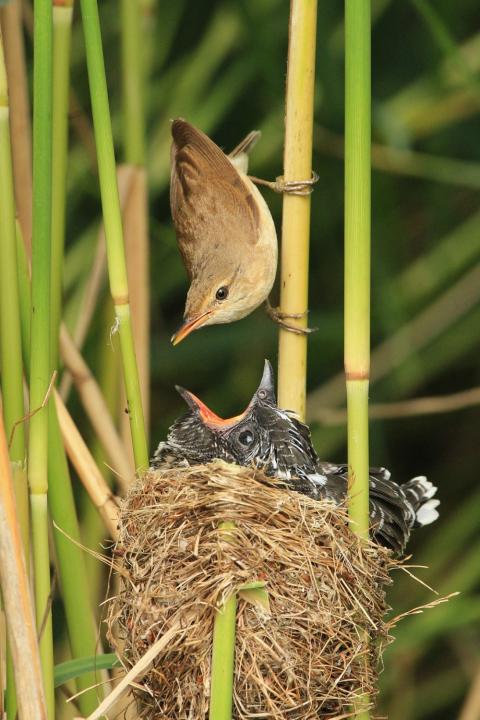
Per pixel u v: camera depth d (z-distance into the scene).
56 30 7.26
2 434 6.00
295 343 7.79
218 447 8.22
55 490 7.13
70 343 8.55
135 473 7.25
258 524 6.83
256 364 14.03
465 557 13.78
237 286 10.43
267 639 6.71
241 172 10.70
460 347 13.73
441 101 12.71
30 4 10.97
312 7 7.30
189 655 6.66
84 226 13.69
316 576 6.81
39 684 6.05
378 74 13.02
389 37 13.00
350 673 6.85
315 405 13.12
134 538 7.09
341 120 11.79
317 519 6.93
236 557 6.64
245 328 13.20
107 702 6.22
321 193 13.52
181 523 6.91
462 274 13.93
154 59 13.44
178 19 13.62
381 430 13.53
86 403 8.55
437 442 14.69
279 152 13.56
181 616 6.67
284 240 7.68
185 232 10.66
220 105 13.31
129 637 7.00
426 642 13.01
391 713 13.02
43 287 6.32
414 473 14.68
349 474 6.72
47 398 6.41
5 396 6.66
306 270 7.72
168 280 13.94
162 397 14.45
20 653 6.02
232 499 6.82
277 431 7.90
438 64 12.70
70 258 12.78
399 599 13.54
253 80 13.67
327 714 6.89
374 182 13.22
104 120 6.55
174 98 13.35
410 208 13.86
